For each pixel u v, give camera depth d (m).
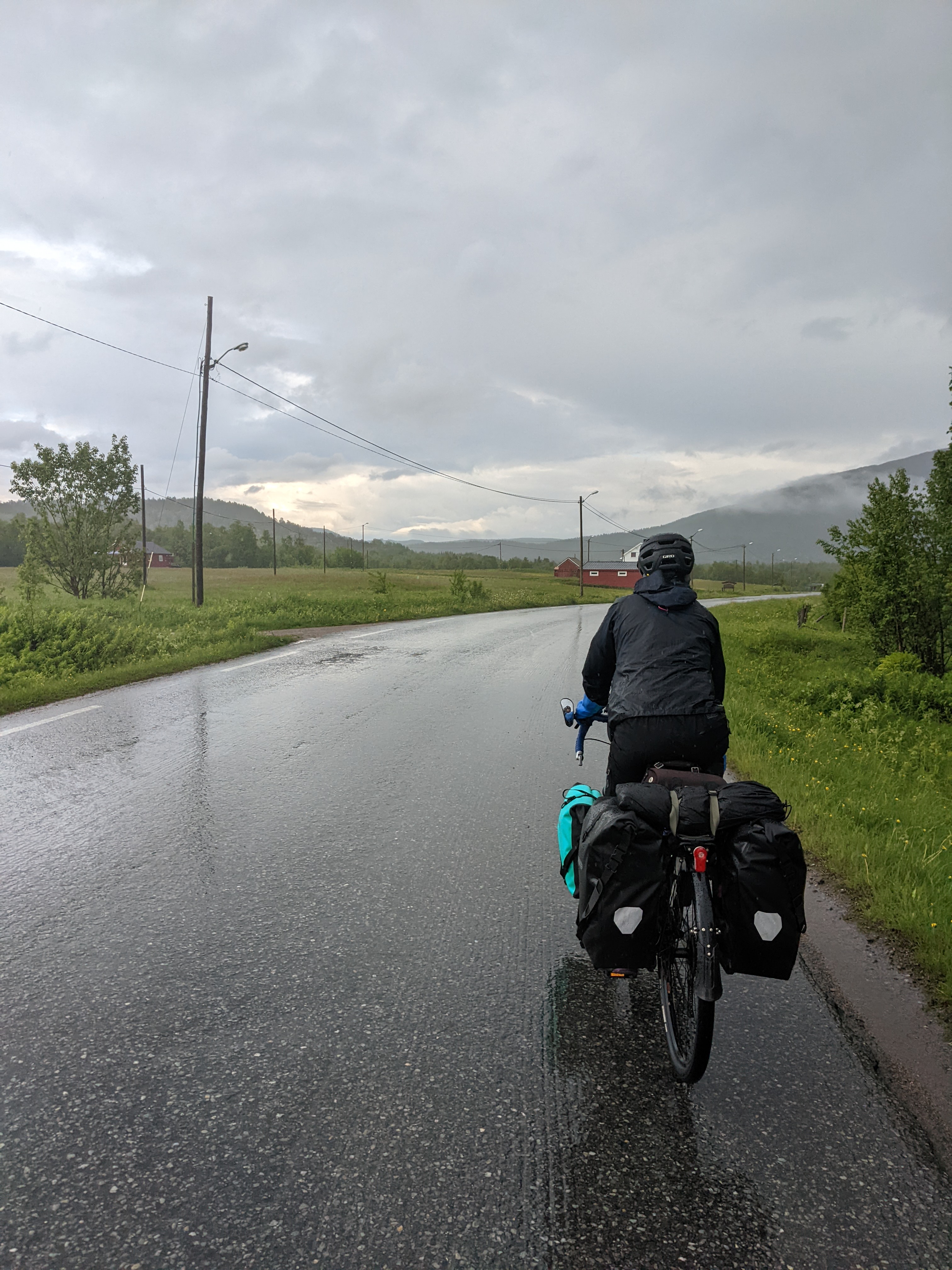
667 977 2.87
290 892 4.23
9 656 12.95
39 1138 2.34
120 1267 1.91
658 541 3.33
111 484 36.94
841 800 6.29
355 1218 2.08
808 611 43.16
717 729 2.94
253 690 11.24
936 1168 2.33
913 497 18.98
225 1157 2.28
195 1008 3.07
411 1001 3.18
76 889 4.22
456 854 4.87
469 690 11.67
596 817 2.80
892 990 3.41
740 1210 2.15
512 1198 2.17
